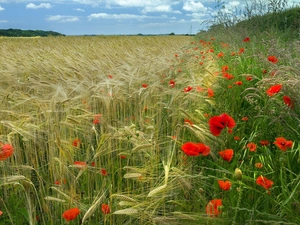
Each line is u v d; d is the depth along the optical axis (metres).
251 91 5.17
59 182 3.13
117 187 3.23
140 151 3.33
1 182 3.22
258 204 2.58
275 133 3.62
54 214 3.11
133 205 2.47
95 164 3.36
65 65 9.01
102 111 4.50
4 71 6.70
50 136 3.50
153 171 2.92
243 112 4.63
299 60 3.94
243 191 2.67
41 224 3.05
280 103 3.64
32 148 3.75
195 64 7.88
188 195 2.74
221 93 5.40
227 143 3.32
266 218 2.29
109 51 13.77
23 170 3.43
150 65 7.09
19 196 3.34
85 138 4.02
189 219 2.25
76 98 4.41
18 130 3.42
